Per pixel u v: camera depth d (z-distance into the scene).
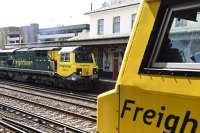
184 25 2.46
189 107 2.22
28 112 14.40
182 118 2.25
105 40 26.36
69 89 25.02
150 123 2.45
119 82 2.71
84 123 12.71
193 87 2.22
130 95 2.61
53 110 15.23
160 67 2.49
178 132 2.27
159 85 2.41
